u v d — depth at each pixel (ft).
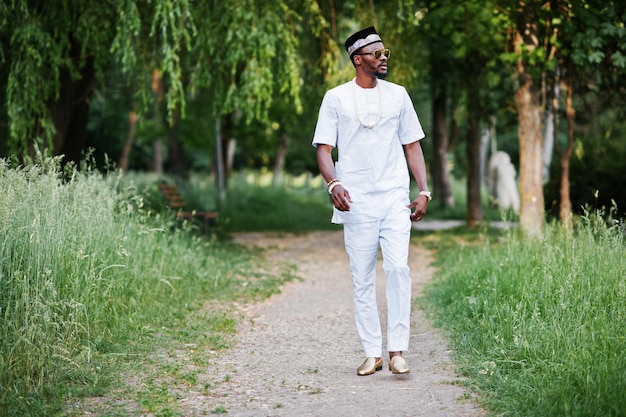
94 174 26.53
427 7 41.52
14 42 34.53
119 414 13.96
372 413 14.08
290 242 51.26
